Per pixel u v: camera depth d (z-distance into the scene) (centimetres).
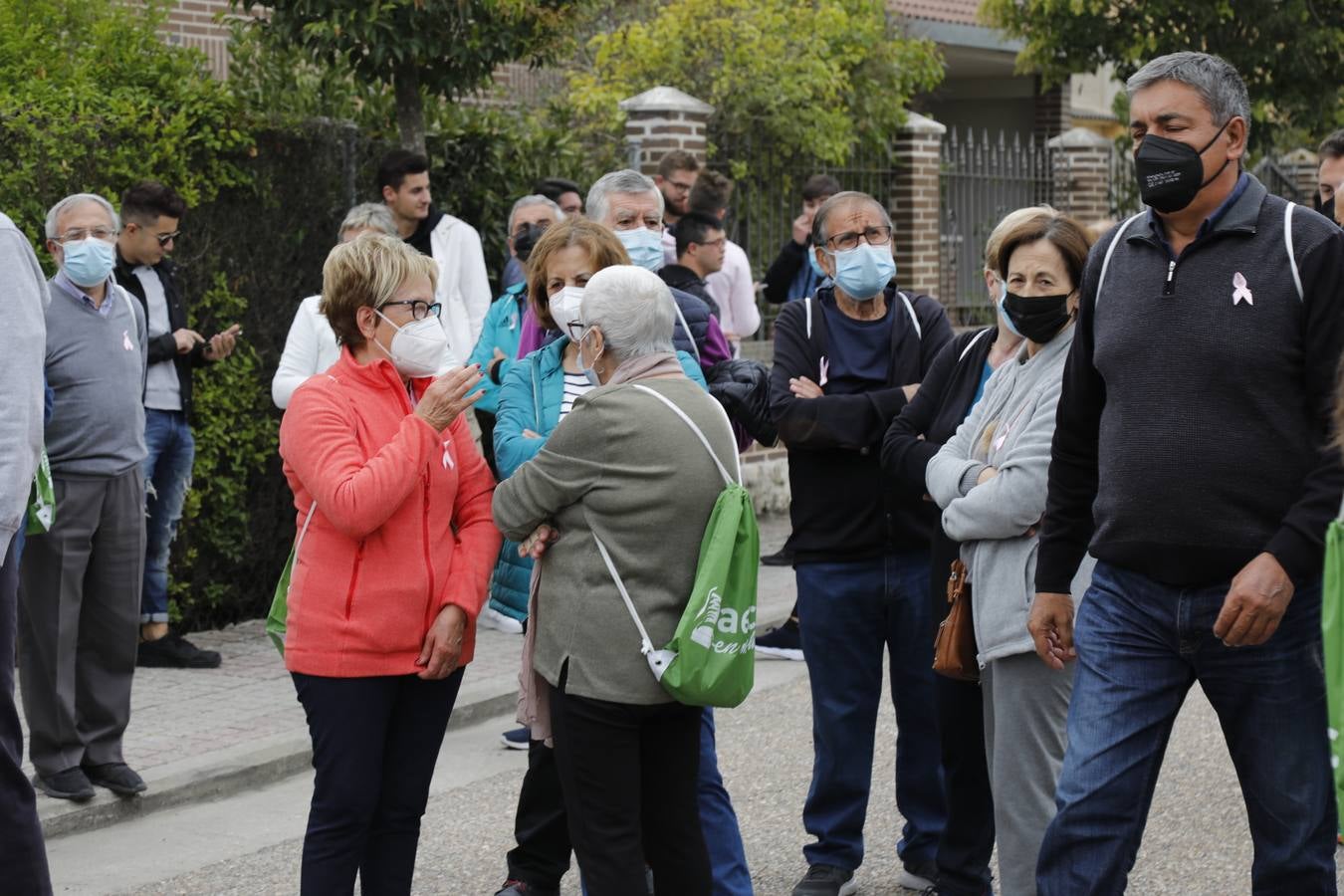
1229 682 362
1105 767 370
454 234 831
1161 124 356
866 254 506
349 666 404
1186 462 355
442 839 575
